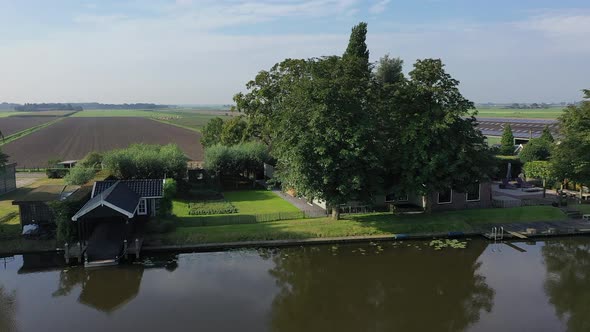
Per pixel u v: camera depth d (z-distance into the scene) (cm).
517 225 3569
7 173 4666
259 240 3142
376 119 3391
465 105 3366
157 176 4625
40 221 3184
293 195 4669
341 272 2691
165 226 3195
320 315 2130
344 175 3200
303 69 5109
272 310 2169
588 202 4241
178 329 1969
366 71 3669
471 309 2200
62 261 2823
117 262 2752
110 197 2861
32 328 1988
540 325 2038
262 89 5606
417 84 3403
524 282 2558
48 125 16925
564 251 3112
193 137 12238
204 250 3038
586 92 3972
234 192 5022
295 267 2766
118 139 11512
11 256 2909
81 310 2167
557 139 4362
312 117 3173
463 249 3122
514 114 19725
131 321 2044
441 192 3484
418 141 3300
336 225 3391
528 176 5419
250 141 6075
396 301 2295
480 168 3469
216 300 2272
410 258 2934
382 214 3781
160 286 2444
